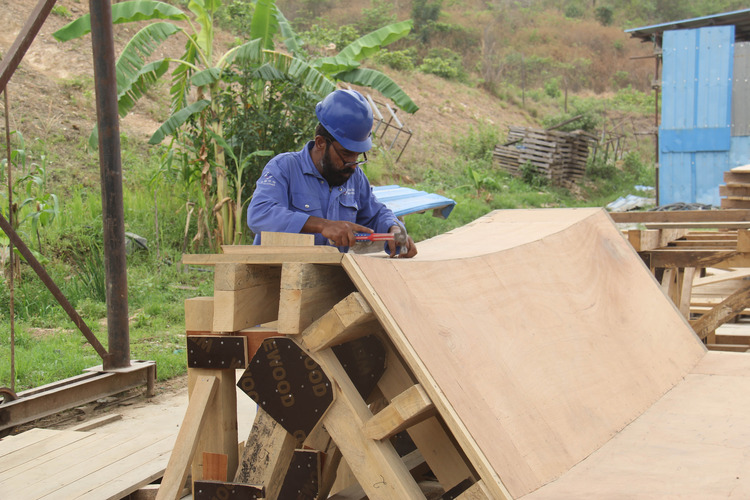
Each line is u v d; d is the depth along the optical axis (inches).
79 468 138.6
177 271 360.2
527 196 667.4
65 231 354.9
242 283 100.3
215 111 393.4
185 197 407.8
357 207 134.5
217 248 391.5
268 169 123.6
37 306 294.2
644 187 821.9
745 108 603.2
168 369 235.5
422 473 129.9
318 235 125.6
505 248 136.3
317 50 786.8
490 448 85.8
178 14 367.6
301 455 96.4
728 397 134.5
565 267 147.7
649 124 1127.6
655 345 153.0
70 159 434.6
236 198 409.1
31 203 348.5
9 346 245.9
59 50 553.9
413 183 630.5
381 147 655.1
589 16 1733.5
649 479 94.4
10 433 173.8
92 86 522.0
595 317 141.3
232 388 107.2
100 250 351.9
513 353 108.5
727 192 288.5
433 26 1322.6
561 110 1085.1
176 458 101.0
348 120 121.0
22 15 574.2
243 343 100.6
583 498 87.1
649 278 178.2
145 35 357.7
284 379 94.5
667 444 109.7
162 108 553.6
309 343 91.8
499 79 1139.9
